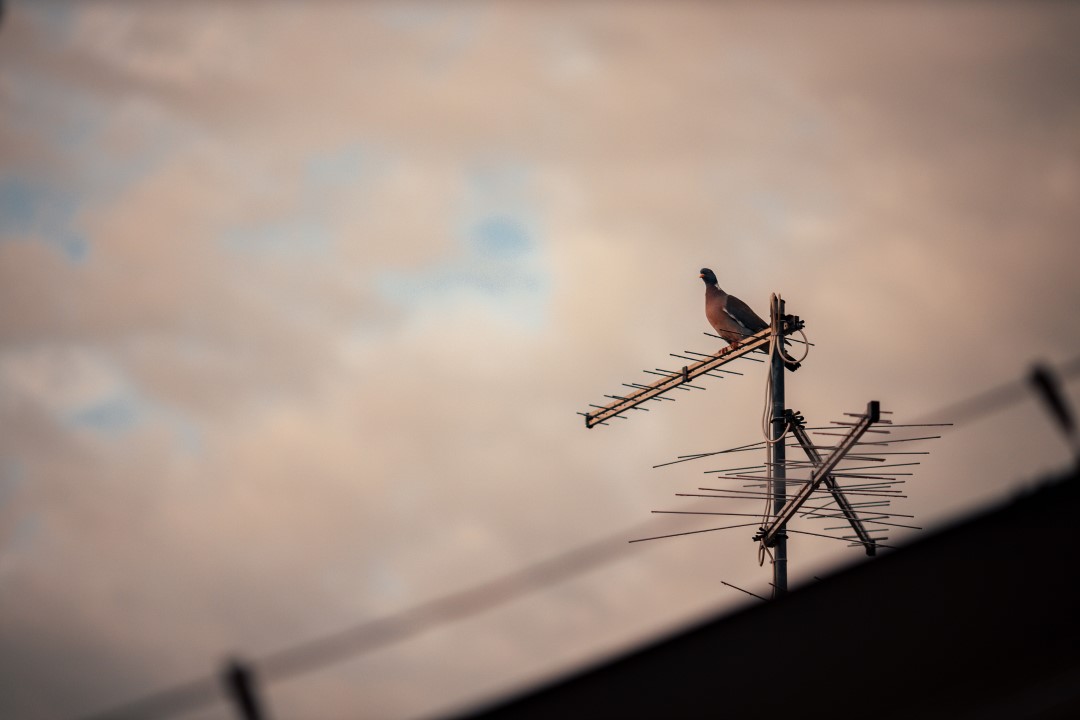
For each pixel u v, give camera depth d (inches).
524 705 386.3
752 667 379.2
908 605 383.2
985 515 400.2
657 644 393.1
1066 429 350.0
